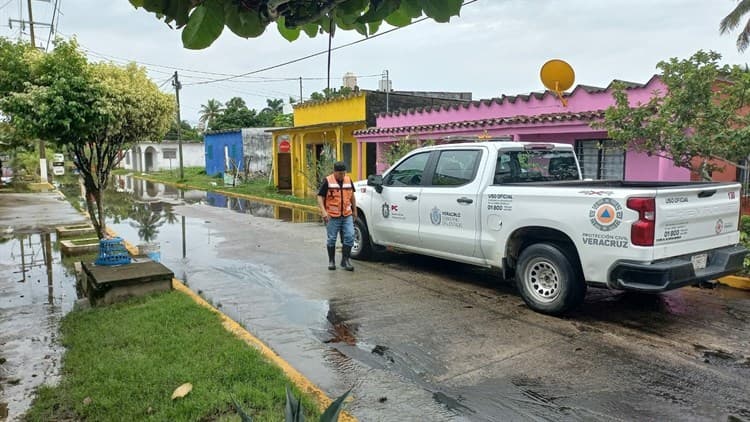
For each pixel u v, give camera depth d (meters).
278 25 1.92
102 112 7.02
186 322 5.45
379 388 4.29
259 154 31.20
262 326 5.83
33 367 4.59
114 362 4.46
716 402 3.96
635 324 5.67
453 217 7.02
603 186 6.31
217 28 1.58
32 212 16.23
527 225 6.02
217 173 33.84
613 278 5.27
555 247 5.82
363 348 5.16
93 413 3.69
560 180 7.47
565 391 4.18
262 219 15.38
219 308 6.48
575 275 5.71
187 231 13.00
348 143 20.81
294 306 6.55
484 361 4.78
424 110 16.52
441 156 7.41
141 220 15.19
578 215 5.49
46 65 7.09
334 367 4.71
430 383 4.37
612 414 3.82
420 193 7.55
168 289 6.72
